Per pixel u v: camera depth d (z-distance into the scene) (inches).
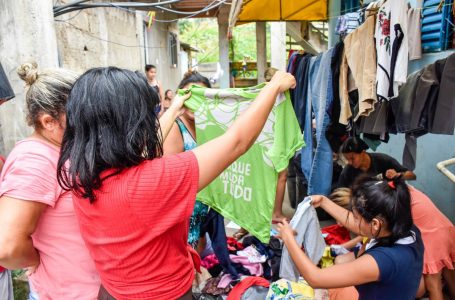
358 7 182.5
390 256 62.9
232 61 501.7
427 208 96.5
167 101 323.0
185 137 85.0
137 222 38.0
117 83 38.1
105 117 37.3
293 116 66.9
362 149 129.6
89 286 52.2
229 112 73.0
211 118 74.7
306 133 128.6
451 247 97.1
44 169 47.2
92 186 38.1
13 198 44.9
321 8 256.2
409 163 101.4
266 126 68.2
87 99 37.7
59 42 194.1
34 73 50.1
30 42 132.9
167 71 452.1
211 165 40.4
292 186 190.4
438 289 97.2
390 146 171.9
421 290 98.8
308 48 293.3
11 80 132.4
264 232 71.9
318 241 89.4
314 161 122.9
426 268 95.0
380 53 90.9
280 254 106.7
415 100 89.7
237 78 494.0
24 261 46.9
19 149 48.6
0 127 136.8
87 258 51.4
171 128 78.5
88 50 232.4
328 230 138.1
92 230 40.8
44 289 52.7
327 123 118.0
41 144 49.4
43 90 48.4
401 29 85.6
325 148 121.0
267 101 46.4
